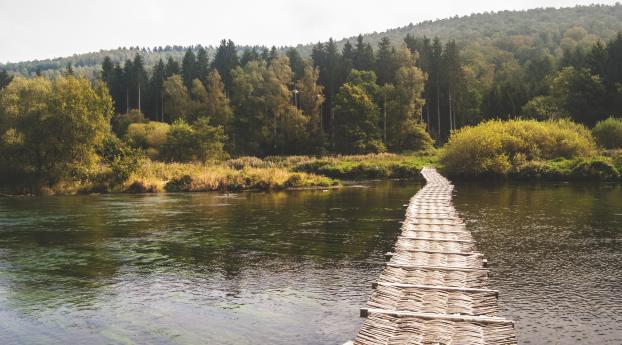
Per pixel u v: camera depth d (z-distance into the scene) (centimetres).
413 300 957
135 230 1881
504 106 8562
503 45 17238
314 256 1411
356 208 2531
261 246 1555
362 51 11125
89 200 3116
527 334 826
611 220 1969
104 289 1112
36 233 1830
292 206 2645
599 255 1370
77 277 1209
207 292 1082
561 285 1095
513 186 3797
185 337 839
